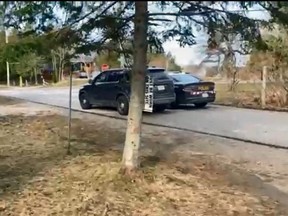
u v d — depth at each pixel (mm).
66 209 4836
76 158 7164
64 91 27094
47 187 5562
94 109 15945
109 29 5980
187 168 6996
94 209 4867
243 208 5219
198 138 10031
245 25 5332
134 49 5664
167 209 5012
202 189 5824
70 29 5461
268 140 9766
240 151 8617
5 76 40688
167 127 11648
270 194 5848
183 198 5387
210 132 10852
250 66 18875
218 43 6156
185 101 15609
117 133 10469
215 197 5539
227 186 6109
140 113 5922
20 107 16750
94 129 11055
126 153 6004
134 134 5945
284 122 12578
